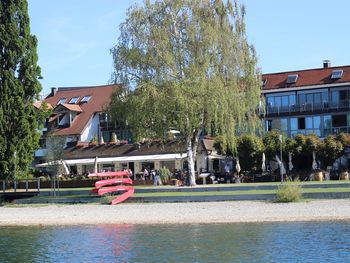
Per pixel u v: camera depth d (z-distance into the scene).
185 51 54.44
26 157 64.56
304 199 45.31
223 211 42.62
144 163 81.94
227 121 53.84
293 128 82.88
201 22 54.84
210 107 52.62
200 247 30.30
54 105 101.50
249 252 28.59
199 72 52.94
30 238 35.88
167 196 49.22
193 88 52.34
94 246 32.06
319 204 42.72
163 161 80.56
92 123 94.25
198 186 53.72
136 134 54.50
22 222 43.72
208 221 39.72
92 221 42.47
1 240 35.38
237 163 65.38
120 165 83.75
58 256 29.83
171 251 29.62
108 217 43.53
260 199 46.66
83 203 51.84
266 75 86.62
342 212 39.59
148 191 53.12
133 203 49.75
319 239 30.94
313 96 82.12
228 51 55.03
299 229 34.53
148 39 54.44
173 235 34.56
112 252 30.12
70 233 37.41
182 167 76.31
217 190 51.16
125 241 33.19
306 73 83.88
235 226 37.09
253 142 65.25
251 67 56.12
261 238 32.06
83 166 85.94
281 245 29.78
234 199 47.34
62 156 72.06
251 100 55.97
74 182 66.06
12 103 63.78
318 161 66.75
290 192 44.75
